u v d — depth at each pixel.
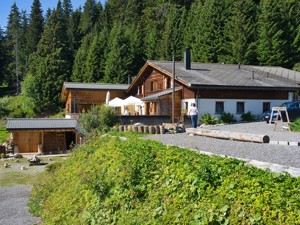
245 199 5.39
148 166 8.63
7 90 83.38
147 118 25.75
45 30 76.12
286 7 55.69
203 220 5.57
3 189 15.93
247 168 6.62
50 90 61.41
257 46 54.53
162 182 7.63
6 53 87.06
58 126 30.45
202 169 6.72
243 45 54.22
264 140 12.52
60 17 86.75
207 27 58.62
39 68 62.28
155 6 85.56
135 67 68.62
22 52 93.31
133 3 91.25
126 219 7.35
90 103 42.72
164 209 6.71
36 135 30.64
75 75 69.62
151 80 37.75
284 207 4.93
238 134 13.73
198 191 6.24
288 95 32.53
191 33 64.56
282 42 52.28
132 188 8.00
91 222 8.10
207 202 5.91
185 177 6.98
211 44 57.75
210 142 13.73
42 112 60.38
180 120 27.45
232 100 30.00
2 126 48.59
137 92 41.94
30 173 20.08
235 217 5.28
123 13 92.12
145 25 80.62
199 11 67.06
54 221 9.51
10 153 29.97
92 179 10.13
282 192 5.23
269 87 30.25
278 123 24.20
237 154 10.24
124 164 9.58
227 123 27.92
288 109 24.95
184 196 6.49
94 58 67.94
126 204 7.77
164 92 32.66
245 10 56.47
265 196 5.23
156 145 10.32
